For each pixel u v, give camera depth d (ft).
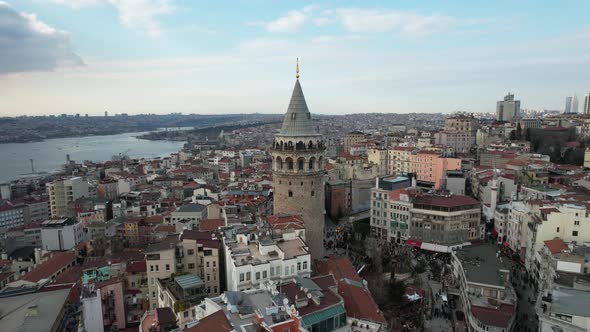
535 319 363.35
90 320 319.47
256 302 240.32
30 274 450.71
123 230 621.31
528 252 470.80
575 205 440.04
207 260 343.05
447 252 533.14
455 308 391.65
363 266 438.81
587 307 271.49
